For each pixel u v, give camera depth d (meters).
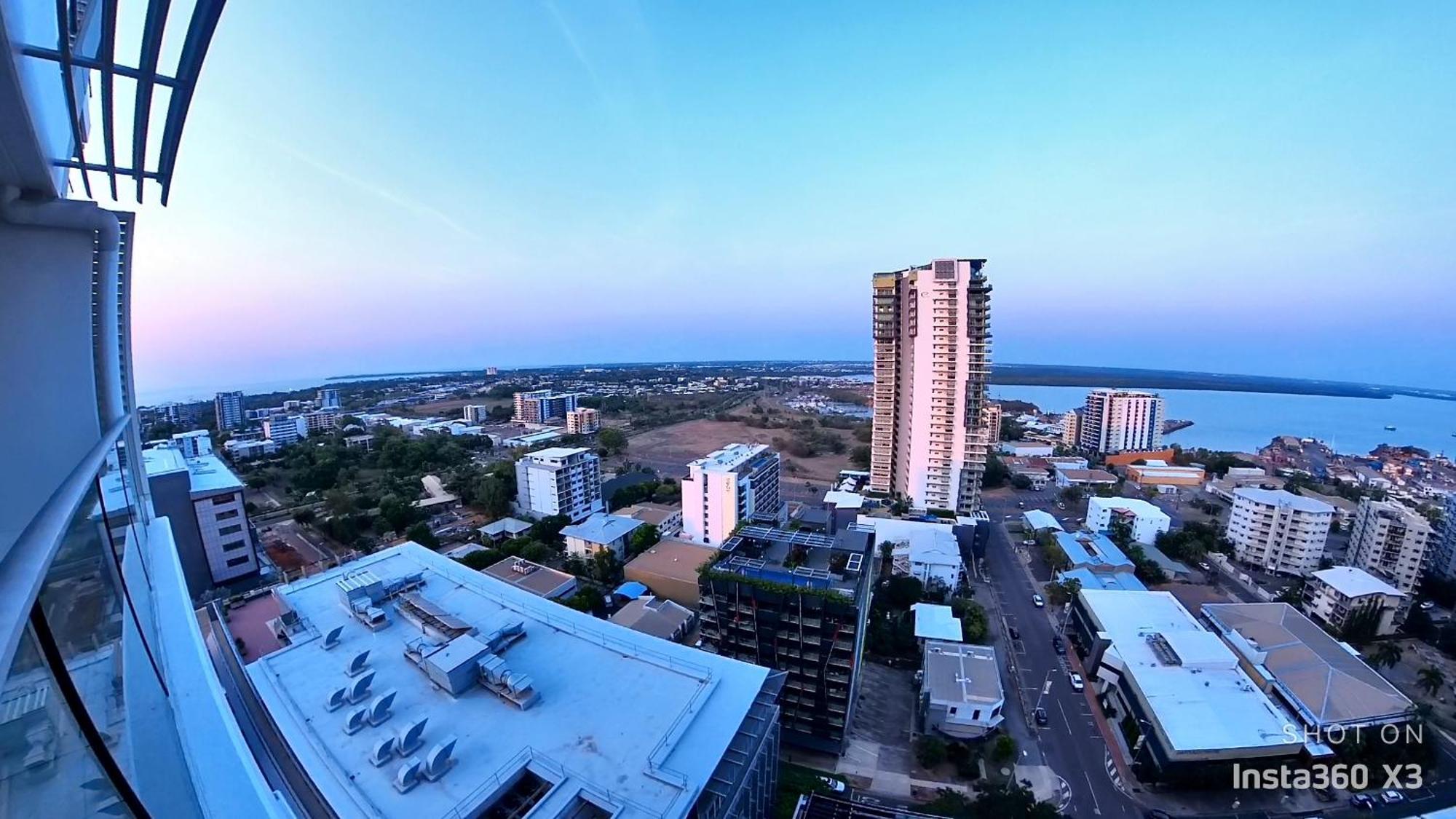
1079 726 40.47
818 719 36.06
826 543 40.59
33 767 4.96
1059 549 66.31
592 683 25.03
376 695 24.48
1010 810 31.05
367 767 20.80
